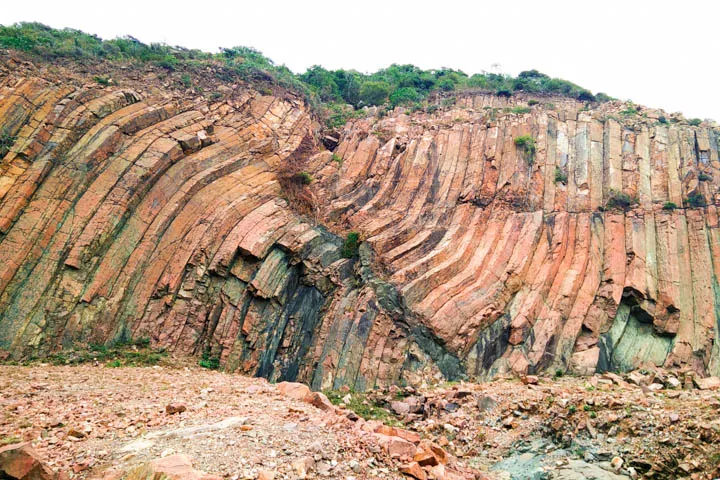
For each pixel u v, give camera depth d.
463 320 19.64
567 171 26.47
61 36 25.72
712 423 10.71
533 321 20.47
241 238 20.00
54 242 16.89
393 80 40.28
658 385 16.09
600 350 19.91
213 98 24.94
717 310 20.78
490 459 11.66
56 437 8.16
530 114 29.06
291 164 24.41
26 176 17.48
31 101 19.42
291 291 20.19
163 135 21.27
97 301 16.88
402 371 18.08
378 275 20.91
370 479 7.38
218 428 8.55
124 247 18.22
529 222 23.66
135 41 27.56
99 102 20.47
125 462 7.06
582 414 12.73
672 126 28.22
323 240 21.70
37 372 13.43
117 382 12.88
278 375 18.20
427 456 8.52
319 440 8.26
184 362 16.92
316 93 33.91
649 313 21.03
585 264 22.25
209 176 21.45
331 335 18.98
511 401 14.75
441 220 23.86
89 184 18.52
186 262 19.30
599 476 9.84
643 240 23.05
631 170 26.14
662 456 10.32
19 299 15.55
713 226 23.23
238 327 18.42
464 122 29.09
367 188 25.06
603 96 36.09
